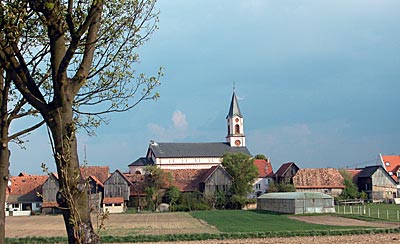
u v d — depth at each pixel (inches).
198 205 4722.0
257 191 5679.1
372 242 1718.8
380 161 6235.2
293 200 3661.4
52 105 375.6
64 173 339.0
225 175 4921.3
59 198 353.1
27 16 410.6
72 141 363.3
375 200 5246.1
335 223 2748.5
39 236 2234.3
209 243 1849.2
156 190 4842.5
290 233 2096.5
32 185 4923.7
